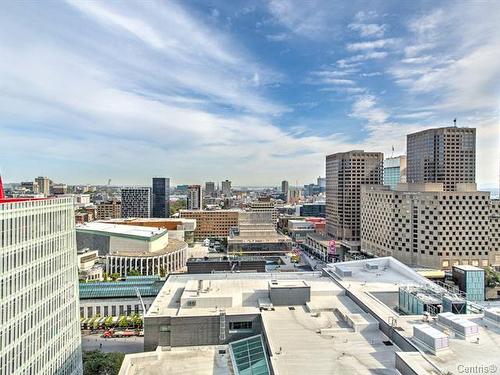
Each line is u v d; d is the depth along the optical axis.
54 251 87.62
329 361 61.81
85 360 104.88
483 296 155.00
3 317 68.12
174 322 81.25
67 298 94.06
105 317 155.38
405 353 57.44
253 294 96.38
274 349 66.62
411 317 76.50
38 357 79.69
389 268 127.75
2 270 68.06
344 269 118.12
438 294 91.62
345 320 81.25
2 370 67.62
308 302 92.25
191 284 105.12
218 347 80.75
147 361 74.31
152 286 168.38
